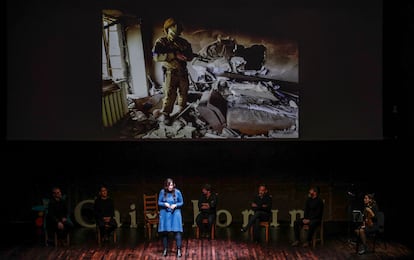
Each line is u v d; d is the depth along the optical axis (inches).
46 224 426.6
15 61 457.1
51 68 458.0
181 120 458.9
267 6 458.9
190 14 458.0
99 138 460.4
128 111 458.6
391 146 478.9
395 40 468.4
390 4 466.6
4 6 454.9
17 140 464.4
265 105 460.8
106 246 425.1
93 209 440.5
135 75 458.6
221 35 458.6
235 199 486.6
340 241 437.4
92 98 459.2
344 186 488.7
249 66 459.5
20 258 395.2
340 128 463.5
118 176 485.7
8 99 457.4
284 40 460.1
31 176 482.9
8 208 483.5
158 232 427.5
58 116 458.9
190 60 458.6
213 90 459.2
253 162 486.6
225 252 409.7
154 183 485.7
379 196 484.4
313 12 459.8
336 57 461.4
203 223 446.6
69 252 409.4
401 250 414.6
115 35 458.3
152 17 458.0
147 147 485.4
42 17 455.8
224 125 459.8
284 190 487.2
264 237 451.2
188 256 400.5
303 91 461.7
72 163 484.7
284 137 462.0
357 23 460.8
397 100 469.7
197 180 486.3
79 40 457.4
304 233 461.7
